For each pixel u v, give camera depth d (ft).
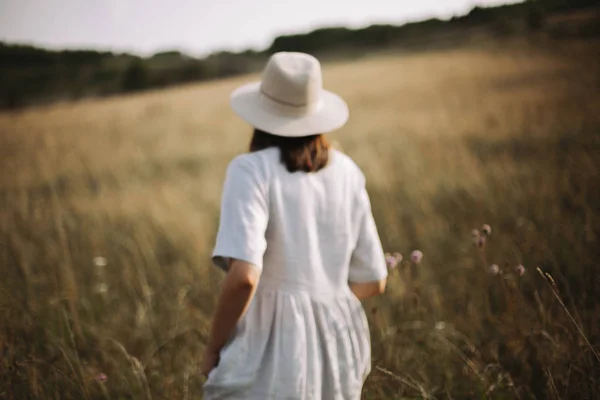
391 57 134.72
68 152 45.24
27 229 16.79
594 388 7.48
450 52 116.16
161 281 13.39
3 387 8.29
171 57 173.58
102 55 166.40
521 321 8.73
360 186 5.86
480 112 46.03
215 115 72.74
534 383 8.45
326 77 101.81
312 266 5.39
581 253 10.77
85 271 14.03
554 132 29.53
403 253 13.60
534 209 14.62
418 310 10.09
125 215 19.93
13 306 10.52
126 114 83.46
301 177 5.43
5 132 65.31
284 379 5.19
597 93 47.06
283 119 5.51
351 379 5.49
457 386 8.57
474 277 11.69
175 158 39.50
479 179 19.08
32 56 159.94
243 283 4.90
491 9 145.48
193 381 9.18
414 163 24.20
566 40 97.55
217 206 20.36
